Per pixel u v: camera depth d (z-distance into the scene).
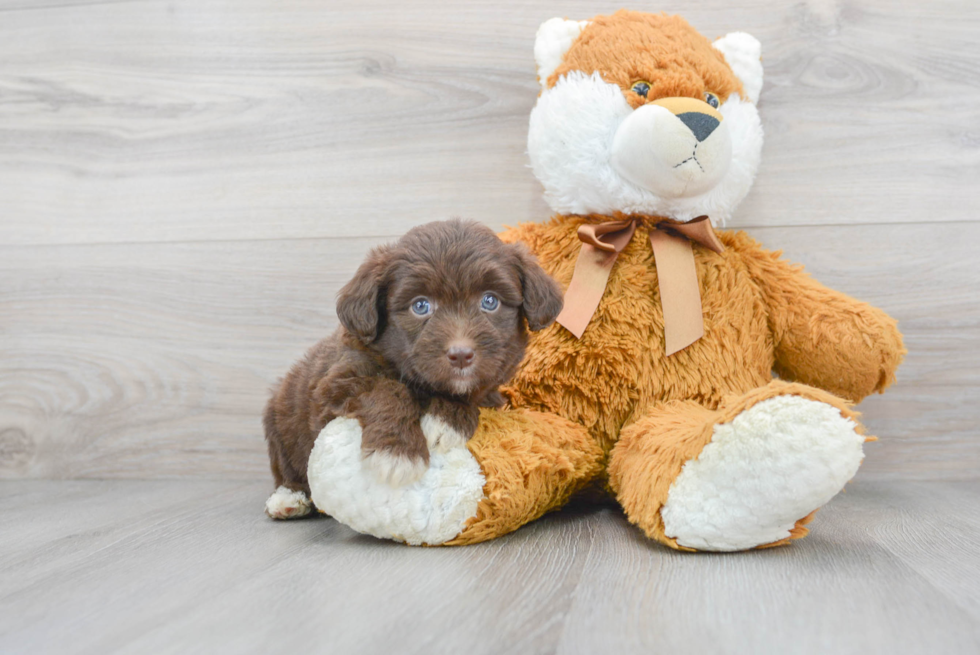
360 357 1.54
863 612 1.08
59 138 2.51
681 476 1.42
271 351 2.41
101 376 2.48
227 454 2.42
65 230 2.51
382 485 1.42
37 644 1.01
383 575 1.29
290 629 1.04
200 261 2.45
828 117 2.20
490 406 1.66
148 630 1.05
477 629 1.03
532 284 1.51
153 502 2.05
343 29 2.39
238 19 2.44
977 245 2.16
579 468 1.68
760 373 1.83
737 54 1.96
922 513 1.78
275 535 1.63
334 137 2.39
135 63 2.49
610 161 1.79
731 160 1.81
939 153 2.18
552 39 1.93
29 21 2.53
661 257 1.81
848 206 2.20
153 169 2.47
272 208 2.42
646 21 1.90
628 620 1.05
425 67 2.36
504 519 1.49
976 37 2.17
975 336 2.16
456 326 1.41
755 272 1.88
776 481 1.32
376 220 2.38
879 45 2.19
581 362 1.75
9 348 2.52
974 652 0.95
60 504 2.04
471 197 2.34
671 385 1.75
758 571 1.29
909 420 2.19
